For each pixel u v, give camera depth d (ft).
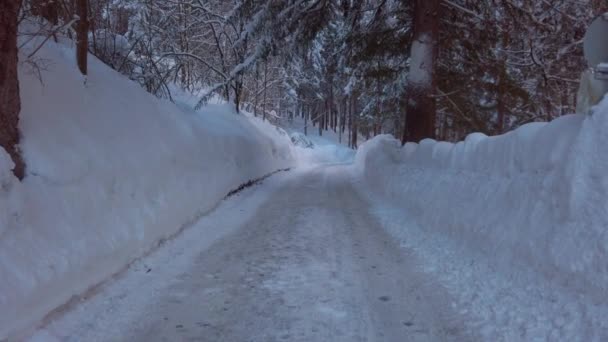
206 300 12.76
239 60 53.26
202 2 60.23
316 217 25.53
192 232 21.24
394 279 14.62
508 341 10.01
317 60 63.52
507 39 37.14
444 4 35.37
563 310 10.25
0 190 11.10
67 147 15.30
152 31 49.60
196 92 57.00
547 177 13.00
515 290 12.11
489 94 43.06
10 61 12.48
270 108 101.24
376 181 39.09
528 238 12.82
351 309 12.17
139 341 10.32
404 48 41.32
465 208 17.87
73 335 10.50
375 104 60.44
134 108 24.76
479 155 18.93
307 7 36.45
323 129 184.03
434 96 34.63
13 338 9.70
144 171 20.12
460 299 12.69
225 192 32.76
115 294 13.05
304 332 10.82
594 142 11.11
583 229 10.77
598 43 13.12
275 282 14.29
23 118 14.37
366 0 39.04
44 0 21.08
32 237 11.51
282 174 59.77
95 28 35.06
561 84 40.63
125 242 15.60
